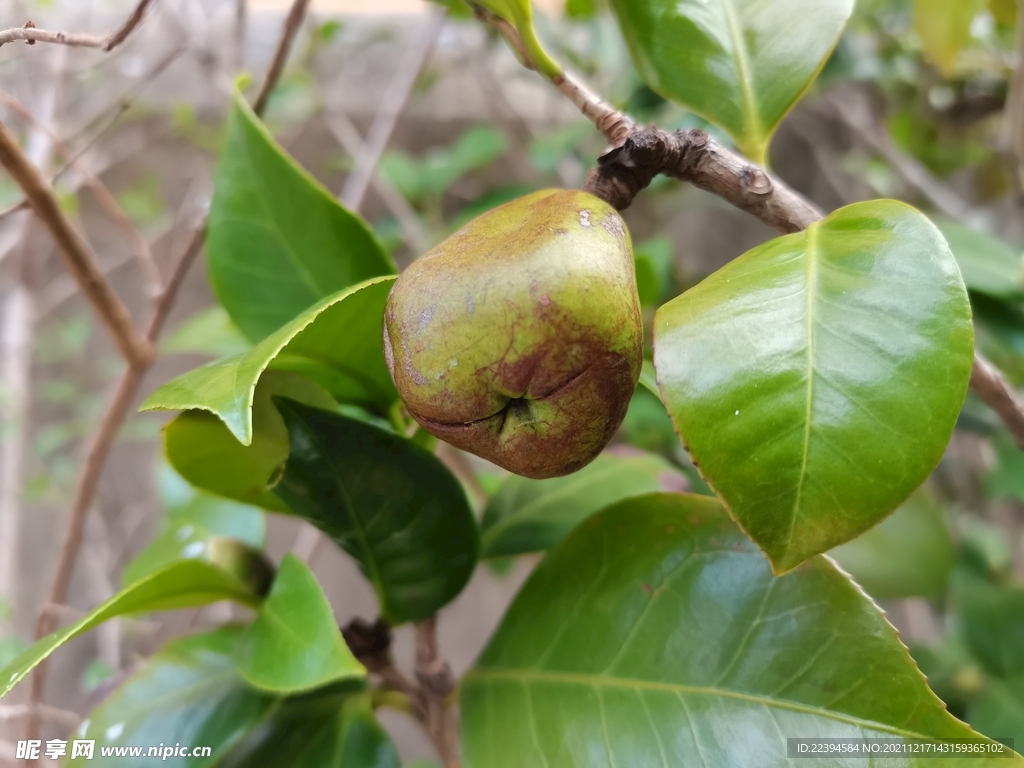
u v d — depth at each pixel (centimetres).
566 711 12
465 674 14
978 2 23
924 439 8
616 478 18
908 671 10
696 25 13
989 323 21
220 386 9
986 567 27
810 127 45
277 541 46
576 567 13
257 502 15
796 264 10
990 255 21
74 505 22
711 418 9
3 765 22
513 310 9
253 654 12
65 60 28
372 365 14
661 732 11
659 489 17
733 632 11
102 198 21
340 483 12
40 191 15
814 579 11
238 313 16
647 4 14
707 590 12
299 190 15
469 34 41
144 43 31
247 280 15
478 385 9
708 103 13
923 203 37
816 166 47
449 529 13
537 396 9
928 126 36
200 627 27
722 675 11
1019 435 14
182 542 19
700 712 11
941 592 20
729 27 13
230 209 15
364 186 30
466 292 9
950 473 35
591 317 9
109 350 50
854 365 9
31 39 12
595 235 9
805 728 10
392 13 44
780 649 11
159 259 45
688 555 12
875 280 9
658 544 13
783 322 9
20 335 37
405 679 15
